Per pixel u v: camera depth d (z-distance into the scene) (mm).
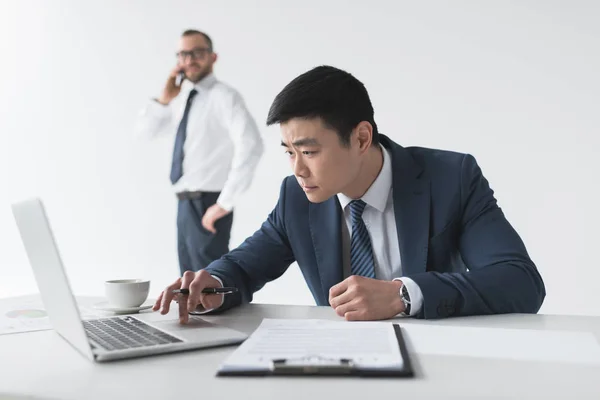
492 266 1166
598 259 2740
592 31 2730
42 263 833
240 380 675
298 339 817
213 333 902
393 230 1368
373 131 1308
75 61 3609
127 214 3488
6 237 3768
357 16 3076
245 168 3211
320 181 1183
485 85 2895
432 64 2969
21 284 3736
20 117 3734
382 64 3045
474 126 2916
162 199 3402
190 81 3332
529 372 702
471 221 1303
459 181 1327
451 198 1314
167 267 3400
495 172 2893
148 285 1222
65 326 851
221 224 3258
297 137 1160
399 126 3027
